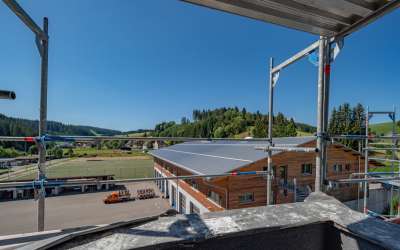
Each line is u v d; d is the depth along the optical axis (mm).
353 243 1005
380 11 1354
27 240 1066
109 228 938
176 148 21766
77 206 15461
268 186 2727
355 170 13195
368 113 4711
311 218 1127
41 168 1572
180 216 1126
